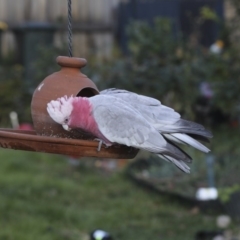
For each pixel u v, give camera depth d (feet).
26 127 52.47
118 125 17.71
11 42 63.36
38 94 19.77
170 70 52.70
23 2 63.57
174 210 39.58
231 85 48.91
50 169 47.34
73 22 64.54
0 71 59.67
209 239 33.35
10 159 48.01
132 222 37.50
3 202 38.58
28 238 33.68
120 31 65.77
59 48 56.39
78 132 19.04
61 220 37.01
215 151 48.34
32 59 59.57
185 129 18.24
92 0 65.05
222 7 62.59
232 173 42.93
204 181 42.86
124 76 52.49
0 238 33.60
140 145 17.57
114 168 48.24
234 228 35.29
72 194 41.78
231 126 55.21
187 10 64.23
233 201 36.86
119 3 65.77
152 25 65.31
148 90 52.85
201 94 52.70
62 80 19.66
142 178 44.06
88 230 35.96
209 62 52.06
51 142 17.95
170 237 35.29
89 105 17.98
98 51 64.64
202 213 38.83
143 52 54.08
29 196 40.47
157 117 18.29
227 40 48.47
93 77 52.70
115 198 41.73
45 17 63.98
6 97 57.11
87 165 48.57
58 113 17.83
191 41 59.72
